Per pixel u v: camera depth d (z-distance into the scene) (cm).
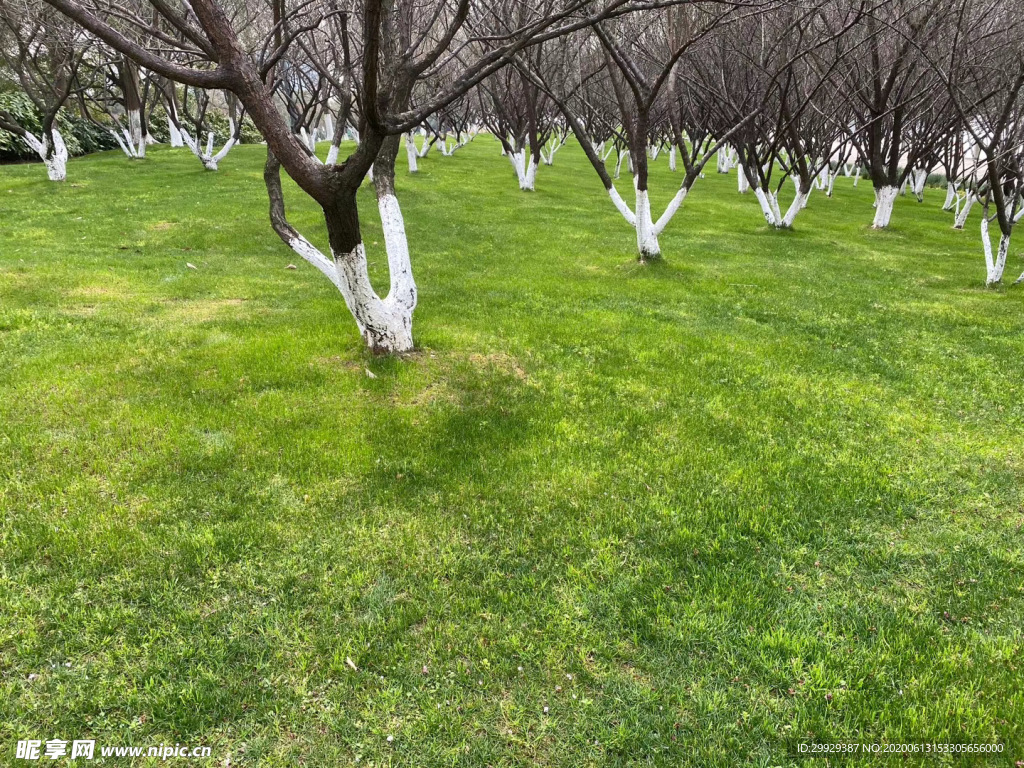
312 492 373
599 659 269
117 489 361
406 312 586
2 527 325
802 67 1459
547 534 347
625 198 1895
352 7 710
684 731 238
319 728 236
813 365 618
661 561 329
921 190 2331
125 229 1123
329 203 474
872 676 262
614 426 473
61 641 263
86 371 516
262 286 836
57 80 1505
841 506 380
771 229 1479
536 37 484
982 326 772
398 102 556
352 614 287
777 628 287
